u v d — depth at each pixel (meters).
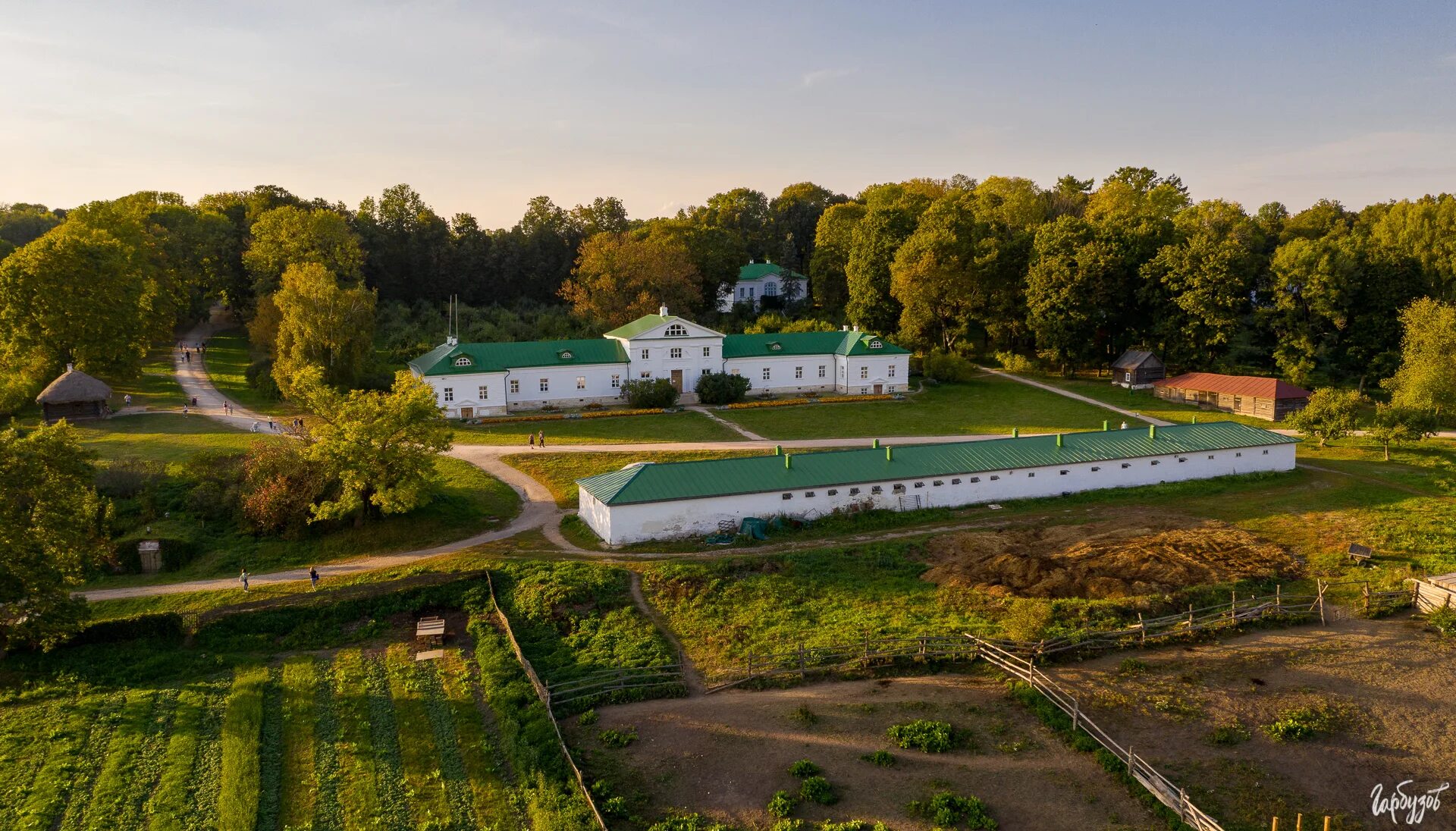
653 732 34.78
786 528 59.38
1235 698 35.06
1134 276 113.00
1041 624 41.38
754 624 44.59
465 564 52.88
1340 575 49.31
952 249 118.00
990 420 94.56
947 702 35.84
